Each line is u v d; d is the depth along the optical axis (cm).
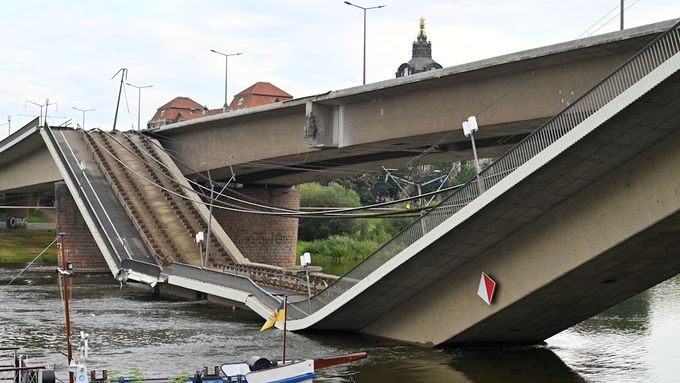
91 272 8300
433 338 4203
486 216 3566
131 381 3025
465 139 5488
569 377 3544
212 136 7631
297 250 11462
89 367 3631
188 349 4100
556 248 3634
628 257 3544
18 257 9950
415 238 3825
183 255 6612
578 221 3538
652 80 2873
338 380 3478
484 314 3947
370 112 5778
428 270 3981
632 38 3953
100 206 7231
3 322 4941
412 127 5441
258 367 3178
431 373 3609
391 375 3572
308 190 13012
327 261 11031
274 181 8938
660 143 3209
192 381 3073
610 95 3116
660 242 3444
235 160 7306
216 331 4644
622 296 4044
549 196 3497
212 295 5866
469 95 5028
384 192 15650
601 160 3278
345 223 12694
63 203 8394
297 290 5450
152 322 4956
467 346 4244
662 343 4347
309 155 6581
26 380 2805
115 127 9425
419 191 5928
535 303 3875
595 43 4097
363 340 4416
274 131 6812
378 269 3978
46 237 11188
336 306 4250
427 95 5319
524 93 4694
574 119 3209
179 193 7562
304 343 4300
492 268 3903
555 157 3191
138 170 7844
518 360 3912
